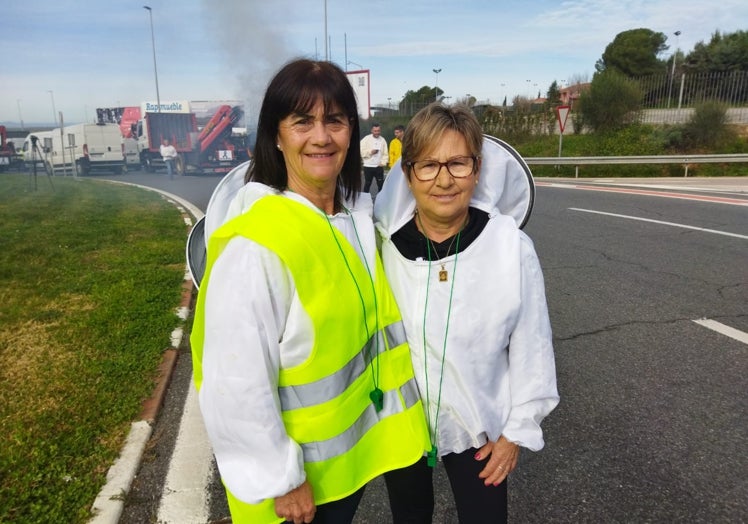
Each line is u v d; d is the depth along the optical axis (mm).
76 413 3029
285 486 1210
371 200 1626
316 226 1306
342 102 1369
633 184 14117
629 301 5059
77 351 3854
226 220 1358
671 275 5805
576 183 14773
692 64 34000
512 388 1541
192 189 16875
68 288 5363
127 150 26219
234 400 1183
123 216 10445
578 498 2459
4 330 4254
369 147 11773
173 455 2746
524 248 1488
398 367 1478
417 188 1464
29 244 7520
